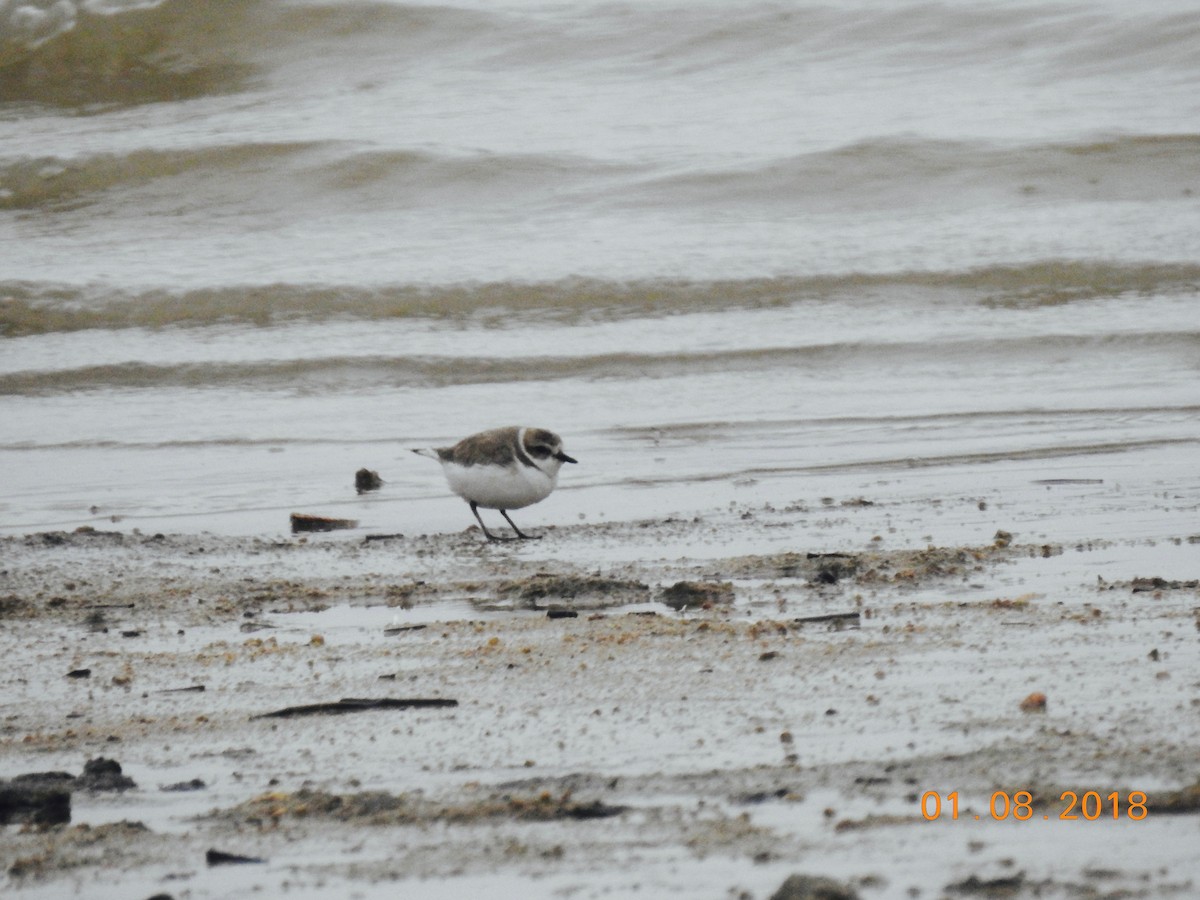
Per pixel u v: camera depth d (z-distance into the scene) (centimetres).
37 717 729
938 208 2681
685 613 910
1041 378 1848
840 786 574
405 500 1371
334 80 3669
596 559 1098
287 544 1194
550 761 625
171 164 2955
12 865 526
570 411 1741
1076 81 3422
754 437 1589
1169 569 982
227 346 2080
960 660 759
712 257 2384
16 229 2744
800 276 2294
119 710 738
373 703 722
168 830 559
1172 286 2261
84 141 3144
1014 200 2703
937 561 1021
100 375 1955
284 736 680
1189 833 511
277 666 816
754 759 614
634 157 2908
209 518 1312
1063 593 916
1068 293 2250
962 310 2189
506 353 1991
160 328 2203
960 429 1591
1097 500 1244
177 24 3769
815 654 783
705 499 1322
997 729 637
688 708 693
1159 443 1483
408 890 492
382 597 1000
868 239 2484
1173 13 3628
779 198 2728
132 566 1116
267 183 2884
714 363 1961
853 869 491
